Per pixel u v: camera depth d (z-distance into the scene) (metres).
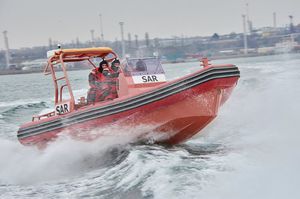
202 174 16.12
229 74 20.36
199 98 20.50
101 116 21.95
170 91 20.55
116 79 23.47
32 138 24.97
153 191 15.25
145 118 21.31
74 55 25.59
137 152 20.47
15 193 18.95
